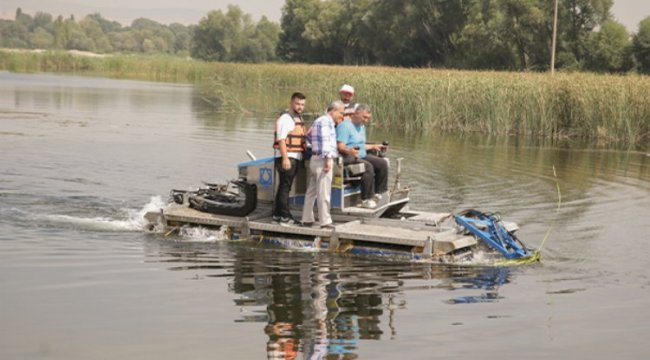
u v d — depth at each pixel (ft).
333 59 327.06
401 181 51.03
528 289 27.94
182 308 24.49
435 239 32.07
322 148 33.17
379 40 269.23
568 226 38.70
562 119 84.33
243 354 20.80
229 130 80.12
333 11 318.04
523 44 211.00
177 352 20.85
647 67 195.93
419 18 248.52
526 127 85.20
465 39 223.51
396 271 30.09
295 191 35.63
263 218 35.47
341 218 35.12
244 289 26.84
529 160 64.13
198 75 207.82
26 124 78.79
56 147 61.82
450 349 21.66
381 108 90.84
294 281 28.12
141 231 35.60
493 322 24.07
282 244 33.99
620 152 72.28
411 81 91.40
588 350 21.89
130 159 56.80
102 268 29.01
